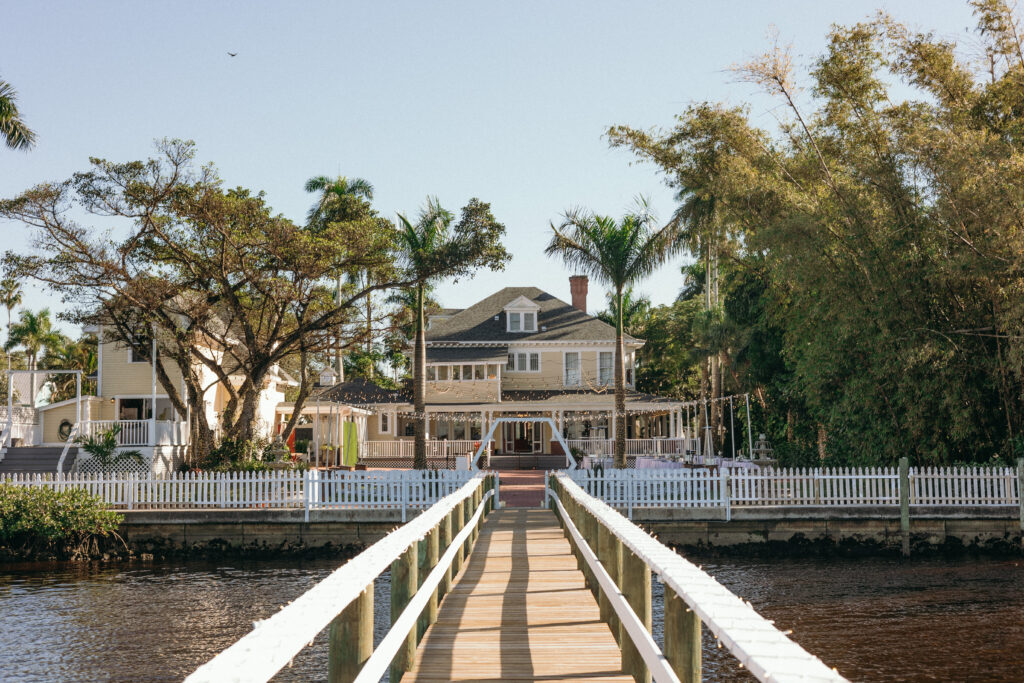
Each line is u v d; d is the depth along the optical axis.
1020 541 23.70
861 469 24.77
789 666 2.30
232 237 32.75
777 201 28.81
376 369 70.44
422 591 6.95
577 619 9.31
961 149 23.16
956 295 24.77
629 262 34.56
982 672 11.96
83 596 18.41
